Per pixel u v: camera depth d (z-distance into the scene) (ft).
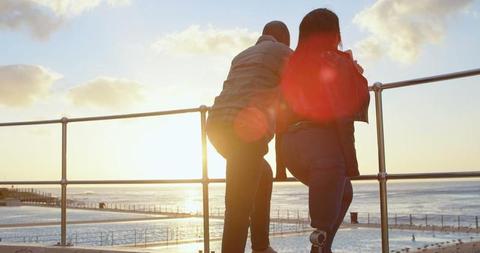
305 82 8.75
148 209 495.41
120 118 13.53
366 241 164.45
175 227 250.98
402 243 177.47
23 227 244.22
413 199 653.71
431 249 145.48
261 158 9.09
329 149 8.50
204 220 11.82
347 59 8.79
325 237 8.18
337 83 8.48
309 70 8.71
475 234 211.20
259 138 8.91
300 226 211.20
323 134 8.62
